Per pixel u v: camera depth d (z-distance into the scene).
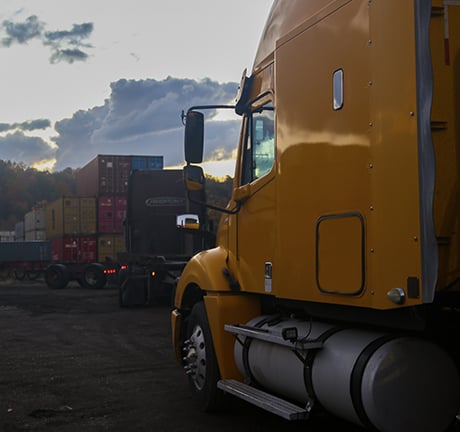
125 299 16.80
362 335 3.90
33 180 100.81
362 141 3.73
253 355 4.89
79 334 11.70
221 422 5.48
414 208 3.27
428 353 3.61
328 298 4.02
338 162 3.96
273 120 5.02
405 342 3.60
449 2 3.56
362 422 3.65
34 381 7.38
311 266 4.23
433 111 3.51
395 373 3.54
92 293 24.02
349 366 3.71
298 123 4.45
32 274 34.62
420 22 3.31
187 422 5.50
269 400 4.48
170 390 6.79
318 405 4.12
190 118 5.49
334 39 4.05
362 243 3.70
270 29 5.14
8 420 5.70
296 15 4.59
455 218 3.48
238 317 5.35
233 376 5.28
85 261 27.25
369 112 3.68
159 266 16.33
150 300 16.92
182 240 17.55
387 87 3.51
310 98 4.31
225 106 5.61
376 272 3.56
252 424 5.41
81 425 5.50
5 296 22.53
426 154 3.26
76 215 27.33
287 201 4.57
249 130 5.46
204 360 5.71
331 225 4.01
